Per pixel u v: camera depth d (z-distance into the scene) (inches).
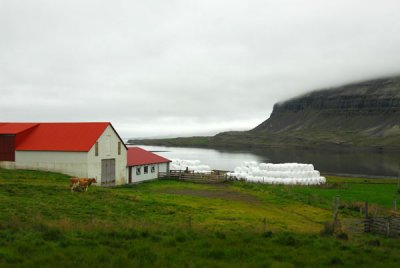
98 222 996.6
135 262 628.1
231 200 1909.4
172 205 1535.4
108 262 627.5
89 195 1510.8
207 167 3368.6
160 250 709.9
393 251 825.5
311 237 932.6
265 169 3053.6
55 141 2210.9
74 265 602.9
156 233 851.4
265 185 2620.6
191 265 632.4
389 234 1135.6
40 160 2176.4
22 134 2266.2
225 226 1187.9
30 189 1501.0
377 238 1044.5
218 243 785.6
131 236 809.5
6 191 1409.9
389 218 1182.3
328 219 1488.7
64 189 1594.5
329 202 1902.1
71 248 690.8
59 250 674.2
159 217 1249.4
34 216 1008.9
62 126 2343.8
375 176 4028.1
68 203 1295.5
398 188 2539.4
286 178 2906.0
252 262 670.5
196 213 1422.2
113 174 2299.5
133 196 1652.3
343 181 3189.0
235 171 3257.9
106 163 2246.6
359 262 717.3
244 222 1306.6
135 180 2497.5
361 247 839.1
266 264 662.5
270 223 1332.4
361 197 2112.5
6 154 2231.8
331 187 2684.5
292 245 829.2
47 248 681.6
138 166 2519.7
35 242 705.6
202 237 837.8
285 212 1642.5
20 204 1173.1
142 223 1029.2
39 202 1249.4
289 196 2063.2
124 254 674.8
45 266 589.9
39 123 2421.3
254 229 1124.5
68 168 2124.8
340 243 869.2
